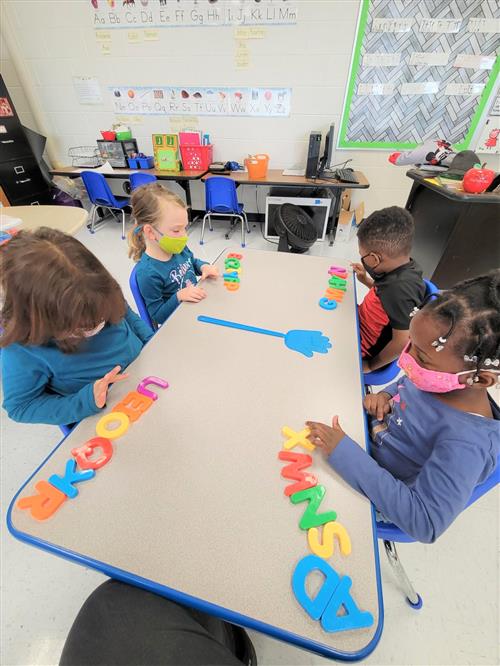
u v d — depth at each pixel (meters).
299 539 0.50
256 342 0.90
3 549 1.08
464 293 0.56
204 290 1.15
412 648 0.89
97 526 0.51
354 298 1.12
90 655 0.45
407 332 1.04
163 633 0.46
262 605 0.43
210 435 0.65
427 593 0.98
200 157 3.18
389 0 2.50
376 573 0.47
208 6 2.70
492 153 3.00
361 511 0.54
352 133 3.09
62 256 0.61
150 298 1.26
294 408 0.71
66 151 3.72
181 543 0.49
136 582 0.46
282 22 2.68
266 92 3.01
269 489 0.56
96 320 0.66
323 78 2.88
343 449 0.60
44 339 0.64
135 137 3.49
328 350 0.88
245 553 0.48
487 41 2.58
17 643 0.91
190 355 0.85
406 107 2.91
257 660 0.87
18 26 3.05
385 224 1.03
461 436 0.58
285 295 1.13
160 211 1.17
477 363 0.55
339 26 2.65
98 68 3.16
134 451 0.62
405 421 0.72
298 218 2.83
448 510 0.53
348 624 0.42
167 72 3.06
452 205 2.00
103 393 0.69
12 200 3.37
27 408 0.71
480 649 0.89
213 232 3.61
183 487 0.56
